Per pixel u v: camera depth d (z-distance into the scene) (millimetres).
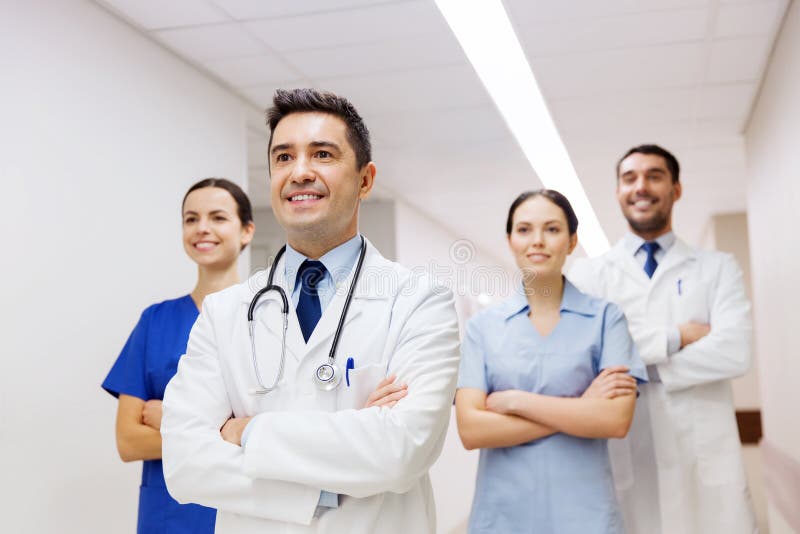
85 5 2477
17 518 2049
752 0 2658
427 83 3424
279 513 1018
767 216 3723
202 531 1697
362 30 2820
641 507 1979
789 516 3381
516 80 3410
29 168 2188
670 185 2174
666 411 2016
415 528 1114
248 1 2551
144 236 2756
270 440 1013
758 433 7367
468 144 4434
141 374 1805
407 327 1126
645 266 2201
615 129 4195
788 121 2914
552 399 1618
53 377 2227
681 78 3426
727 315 2045
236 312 1191
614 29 2861
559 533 1612
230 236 1896
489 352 1754
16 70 2156
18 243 2125
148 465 1769
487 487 1704
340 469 1000
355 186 1135
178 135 3025
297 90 1127
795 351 3146
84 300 2393
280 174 1112
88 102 2473
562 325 1735
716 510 1989
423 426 1051
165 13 2633
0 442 2008
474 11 2678
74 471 2285
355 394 1089
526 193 1819
